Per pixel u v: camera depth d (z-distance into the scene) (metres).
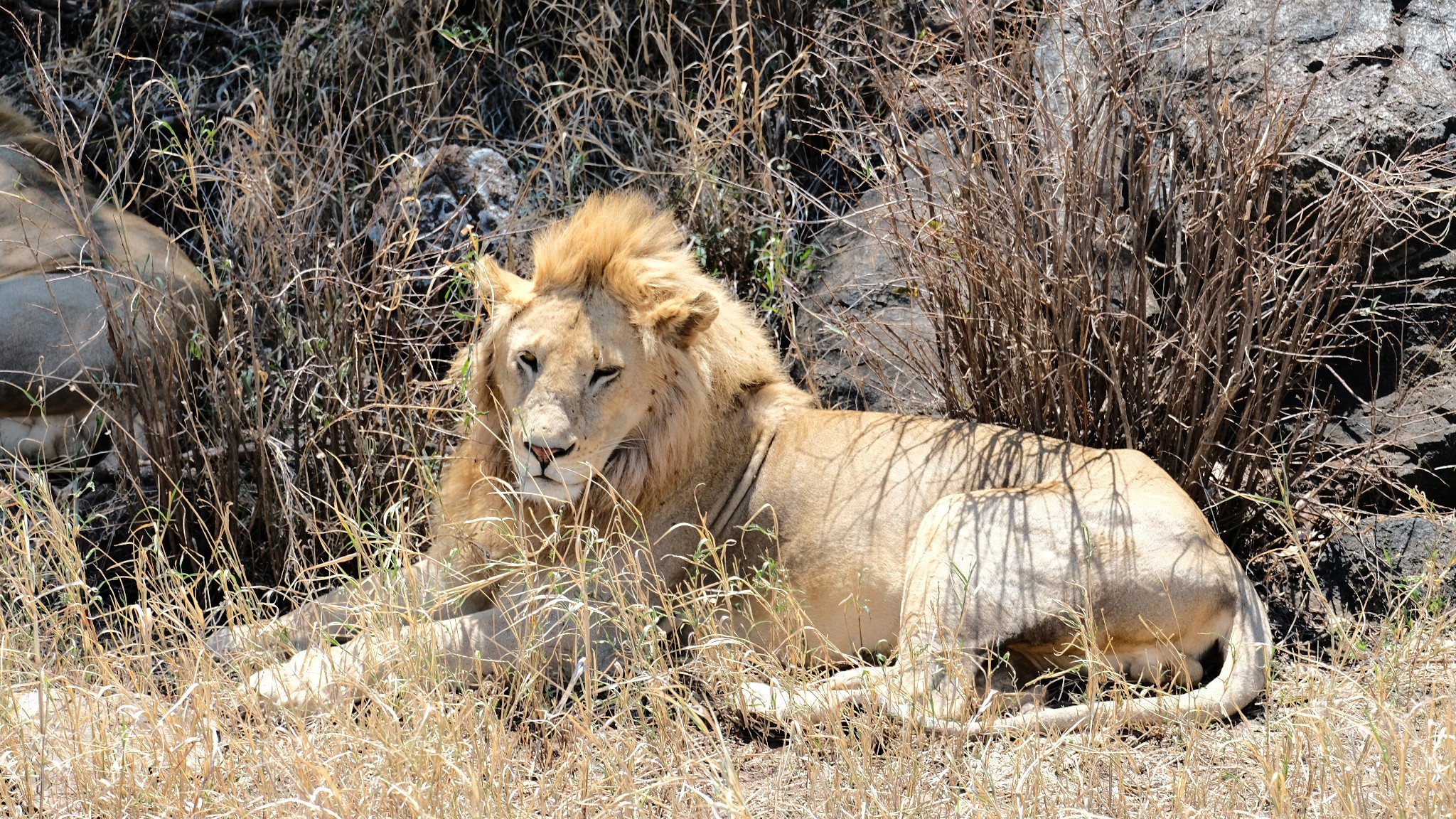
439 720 6.44
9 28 12.30
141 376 8.79
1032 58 8.91
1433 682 6.99
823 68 11.48
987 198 8.45
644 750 6.55
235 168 10.40
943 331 8.83
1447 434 8.77
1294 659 7.82
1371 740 6.41
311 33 11.80
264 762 6.43
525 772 6.61
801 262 10.60
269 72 11.54
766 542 7.70
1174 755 6.74
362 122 11.52
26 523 7.54
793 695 6.79
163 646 7.28
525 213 10.60
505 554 7.70
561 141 10.84
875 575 7.52
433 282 9.41
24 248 9.55
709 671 7.11
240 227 9.62
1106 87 8.74
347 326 9.10
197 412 9.10
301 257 9.42
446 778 6.20
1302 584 8.34
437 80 11.44
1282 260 8.23
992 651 7.12
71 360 9.23
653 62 12.16
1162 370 8.53
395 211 10.44
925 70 10.66
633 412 7.32
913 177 10.03
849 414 8.02
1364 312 8.59
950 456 7.71
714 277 9.95
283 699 7.00
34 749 6.55
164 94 11.75
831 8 11.82
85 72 11.66
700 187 10.31
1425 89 9.57
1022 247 8.34
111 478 9.50
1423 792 5.96
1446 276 9.15
